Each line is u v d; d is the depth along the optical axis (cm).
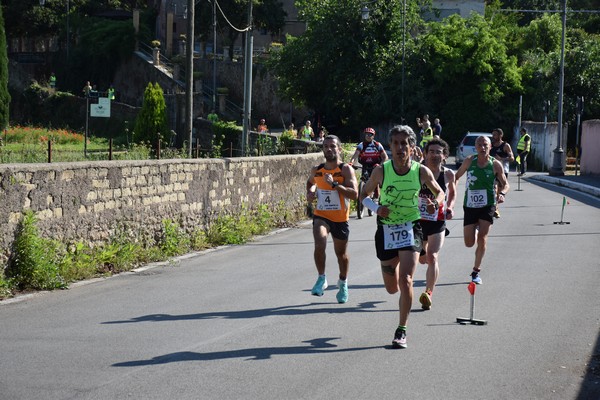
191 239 1906
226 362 925
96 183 1566
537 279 1481
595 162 4856
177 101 7281
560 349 1003
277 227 2355
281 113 8375
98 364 912
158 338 1034
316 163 2766
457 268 1602
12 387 823
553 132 5419
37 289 1367
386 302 1273
